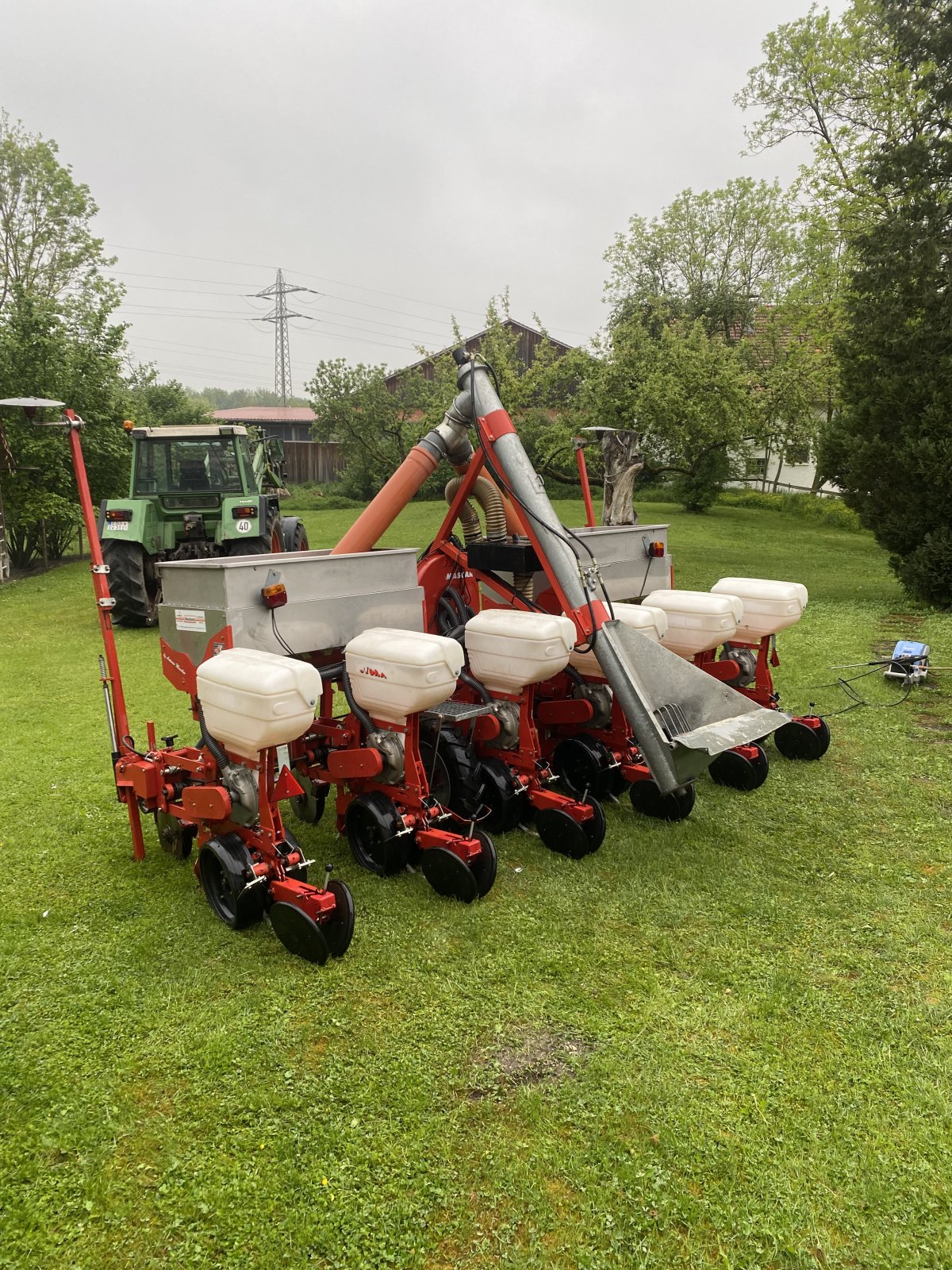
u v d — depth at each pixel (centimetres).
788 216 1983
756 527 1911
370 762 332
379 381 2189
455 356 423
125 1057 241
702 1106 219
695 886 339
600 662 352
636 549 477
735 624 443
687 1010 260
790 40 1465
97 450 1513
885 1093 224
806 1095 223
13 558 1510
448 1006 263
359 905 326
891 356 897
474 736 392
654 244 2498
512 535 453
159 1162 204
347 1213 188
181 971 284
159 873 355
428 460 425
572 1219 187
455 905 326
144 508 884
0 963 288
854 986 272
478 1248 180
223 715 291
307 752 374
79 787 453
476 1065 236
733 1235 183
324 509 2583
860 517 960
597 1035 248
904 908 321
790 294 1653
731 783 446
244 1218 188
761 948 295
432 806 335
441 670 313
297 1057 241
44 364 1451
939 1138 208
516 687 369
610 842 381
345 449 2294
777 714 362
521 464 380
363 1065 237
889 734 525
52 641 851
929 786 444
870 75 1363
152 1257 179
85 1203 192
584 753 417
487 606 463
